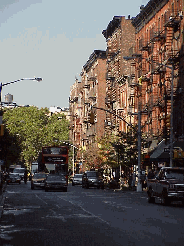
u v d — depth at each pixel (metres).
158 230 17.16
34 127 129.00
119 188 64.81
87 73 115.62
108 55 90.12
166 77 55.94
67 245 13.80
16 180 84.19
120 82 83.25
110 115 90.62
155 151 57.84
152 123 63.28
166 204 30.52
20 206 29.64
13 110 133.88
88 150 91.00
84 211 25.75
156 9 63.16
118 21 84.38
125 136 63.00
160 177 31.92
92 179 64.88
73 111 134.38
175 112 54.50
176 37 55.69
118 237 15.34
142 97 69.06
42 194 46.03
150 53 66.12
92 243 14.12
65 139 130.50
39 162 68.56
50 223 19.78
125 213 24.47
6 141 82.81
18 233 16.59
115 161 67.56
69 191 54.66
